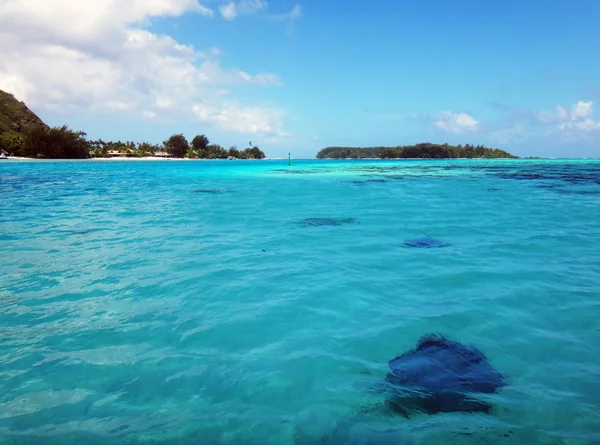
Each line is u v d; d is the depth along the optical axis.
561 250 6.21
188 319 3.72
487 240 6.99
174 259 5.76
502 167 42.44
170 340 3.31
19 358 3.02
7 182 20.86
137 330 3.49
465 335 3.36
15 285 4.64
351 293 4.35
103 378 2.75
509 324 3.56
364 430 2.21
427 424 2.26
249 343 3.25
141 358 3.02
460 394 2.56
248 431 2.21
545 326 3.51
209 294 4.34
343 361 2.96
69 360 2.99
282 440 2.13
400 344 3.21
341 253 6.11
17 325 3.59
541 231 7.76
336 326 3.55
